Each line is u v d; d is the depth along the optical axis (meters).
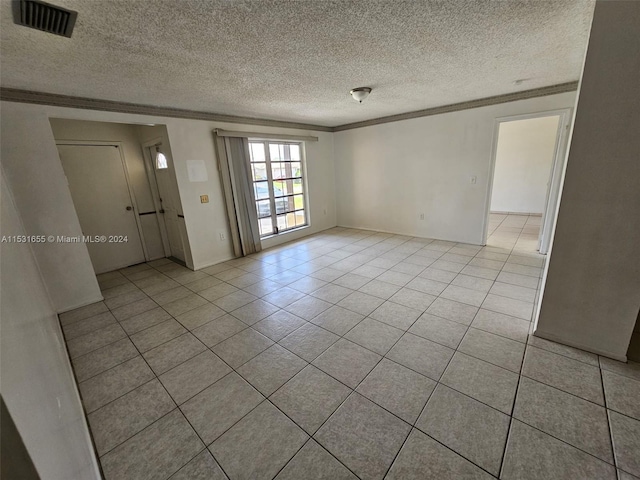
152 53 1.95
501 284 3.10
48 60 1.94
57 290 2.91
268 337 2.36
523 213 6.60
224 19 1.58
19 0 1.30
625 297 1.76
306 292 3.17
